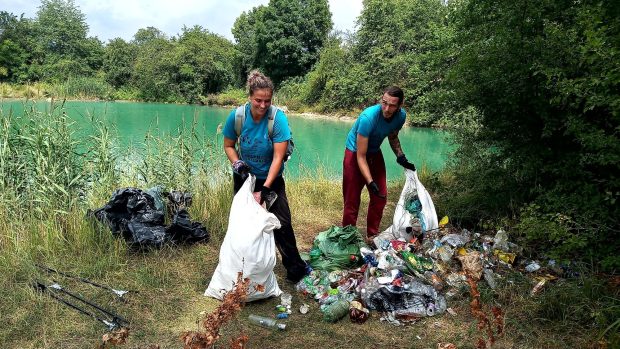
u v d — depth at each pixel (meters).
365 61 31.64
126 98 42.84
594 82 3.13
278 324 3.03
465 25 5.14
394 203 6.34
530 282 3.47
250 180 3.41
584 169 4.04
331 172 8.22
